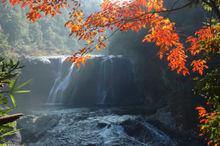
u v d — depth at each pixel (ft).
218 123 14.40
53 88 104.17
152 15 15.37
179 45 17.03
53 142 52.26
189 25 79.71
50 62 107.34
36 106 94.84
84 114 70.69
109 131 55.52
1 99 6.36
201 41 16.87
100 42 16.02
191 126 57.77
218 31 17.43
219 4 15.62
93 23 14.96
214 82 15.62
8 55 116.67
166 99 74.49
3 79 6.55
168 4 75.56
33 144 52.03
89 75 99.81
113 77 97.04
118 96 94.73
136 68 93.71
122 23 15.12
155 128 57.98
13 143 49.47
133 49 98.48
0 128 5.83
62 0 14.05
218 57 60.34
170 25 15.81
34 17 14.38
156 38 17.20
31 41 194.39
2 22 161.58
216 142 15.55
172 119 60.64
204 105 59.67
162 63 81.10
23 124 56.49
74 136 54.24
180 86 70.03
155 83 83.56
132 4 15.33
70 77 102.12
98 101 96.48
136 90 92.17
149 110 74.59
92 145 50.67
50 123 58.90
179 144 53.01
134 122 58.18
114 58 98.99
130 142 51.90
